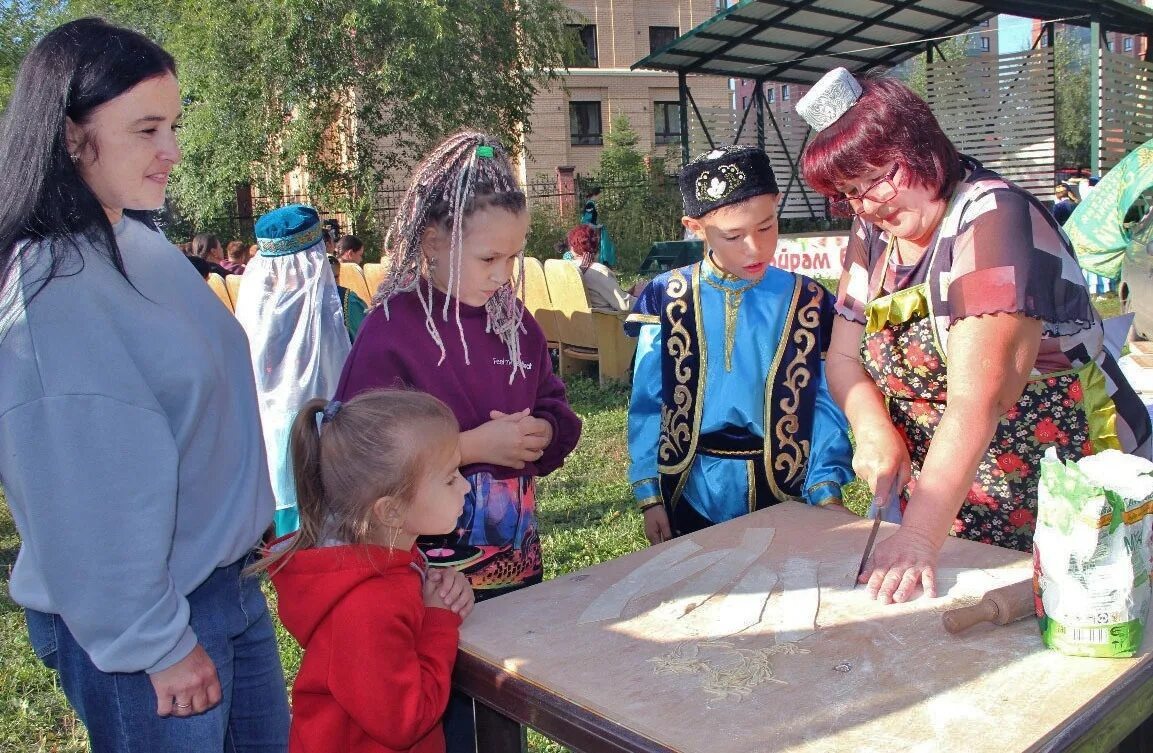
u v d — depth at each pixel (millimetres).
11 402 1397
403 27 15703
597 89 24875
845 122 1704
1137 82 14289
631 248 19422
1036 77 15188
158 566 1471
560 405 2094
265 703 1884
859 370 2086
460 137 1835
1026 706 1193
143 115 1481
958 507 1593
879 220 1790
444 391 1865
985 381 1596
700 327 2334
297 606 1510
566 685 1312
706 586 1628
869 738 1138
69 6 16266
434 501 1541
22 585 1587
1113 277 5668
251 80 16141
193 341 1592
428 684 1430
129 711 1577
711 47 14664
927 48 16203
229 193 16891
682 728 1182
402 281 1875
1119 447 1910
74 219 1443
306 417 1606
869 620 1457
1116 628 1290
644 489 2387
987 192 1685
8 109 1465
